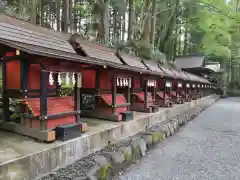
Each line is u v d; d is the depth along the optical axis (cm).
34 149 396
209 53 3127
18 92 491
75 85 534
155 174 476
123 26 2186
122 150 516
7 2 1125
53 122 476
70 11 1419
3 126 536
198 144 729
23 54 418
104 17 1322
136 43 1559
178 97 1527
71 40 622
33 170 368
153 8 1672
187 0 2169
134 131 753
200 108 1669
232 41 3178
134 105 1021
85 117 795
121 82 789
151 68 1118
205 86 2697
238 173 495
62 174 402
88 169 418
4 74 511
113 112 740
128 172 483
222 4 2344
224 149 677
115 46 1490
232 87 3856
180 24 2542
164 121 1026
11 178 329
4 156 353
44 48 454
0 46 434
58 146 422
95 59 626
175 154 618
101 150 559
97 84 769
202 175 479
